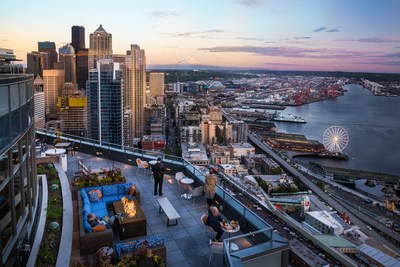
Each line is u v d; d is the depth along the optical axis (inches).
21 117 336.2
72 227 389.1
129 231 410.3
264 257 332.5
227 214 478.6
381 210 3833.7
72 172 676.7
